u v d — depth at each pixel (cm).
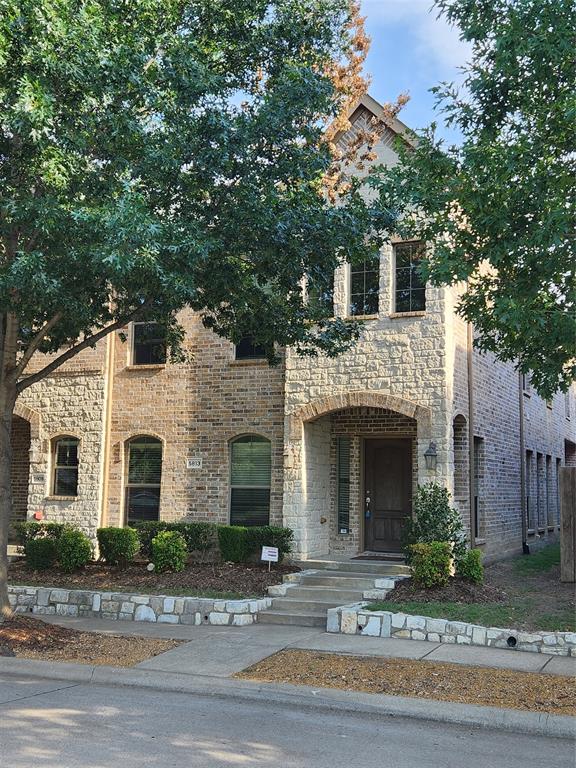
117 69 966
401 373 1408
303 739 656
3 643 978
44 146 930
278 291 1232
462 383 1491
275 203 1040
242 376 1622
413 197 945
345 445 1602
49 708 741
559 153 902
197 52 1052
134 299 1126
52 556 1528
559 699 757
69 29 919
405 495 1562
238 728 686
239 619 1160
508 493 1806
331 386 1466
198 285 1105
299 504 1470
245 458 1616
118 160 1005
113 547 1501
